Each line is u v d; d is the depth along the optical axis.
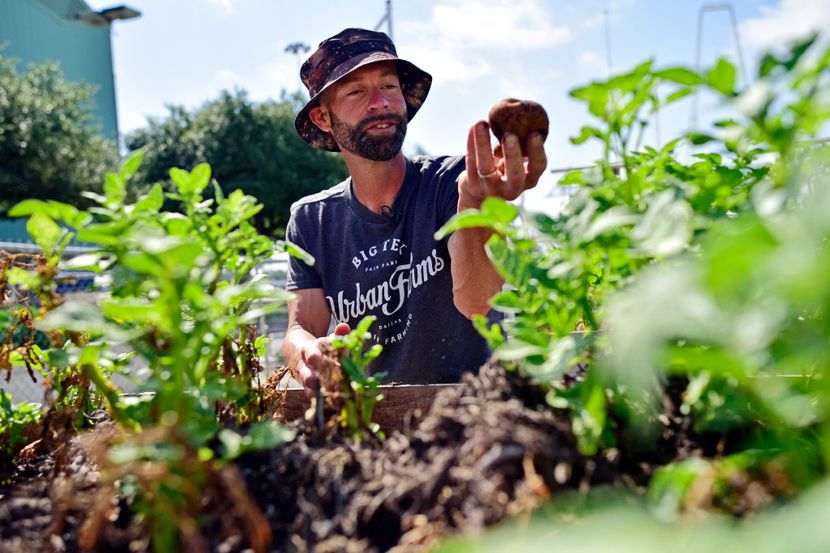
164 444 0.77
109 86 27.94
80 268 1.00
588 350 0.96
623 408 0.89
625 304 0.66
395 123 2.39
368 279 2.43
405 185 2.46
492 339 1.02
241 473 0.92
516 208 0.81
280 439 0.81
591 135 0.90
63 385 1.18
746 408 0.84
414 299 2.33
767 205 0.67
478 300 1.76
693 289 0.53
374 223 2.43
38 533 0.87
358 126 2.37
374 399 1.15
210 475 0.79
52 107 18.75
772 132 0.70
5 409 1.21
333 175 24.53
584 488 0.76
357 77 2.42
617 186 0.90
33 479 1.08
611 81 0.78
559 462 0.78
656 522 0.65
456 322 2.29
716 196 0.94
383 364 2.44
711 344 0.78
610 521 0.56
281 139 23.03
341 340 1.17
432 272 2.34
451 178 2.42
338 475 0.88
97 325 0.79
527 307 0.97
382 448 0.99
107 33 27.80
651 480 0.84
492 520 0.70
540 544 0.52
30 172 17.83
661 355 0.64
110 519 0.85
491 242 0.95
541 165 1.29
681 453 0.90
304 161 23.89
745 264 0.46
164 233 0.86
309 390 1.34
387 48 2.50
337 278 2.48
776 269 0.45
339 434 1.08
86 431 1.22
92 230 0.83
